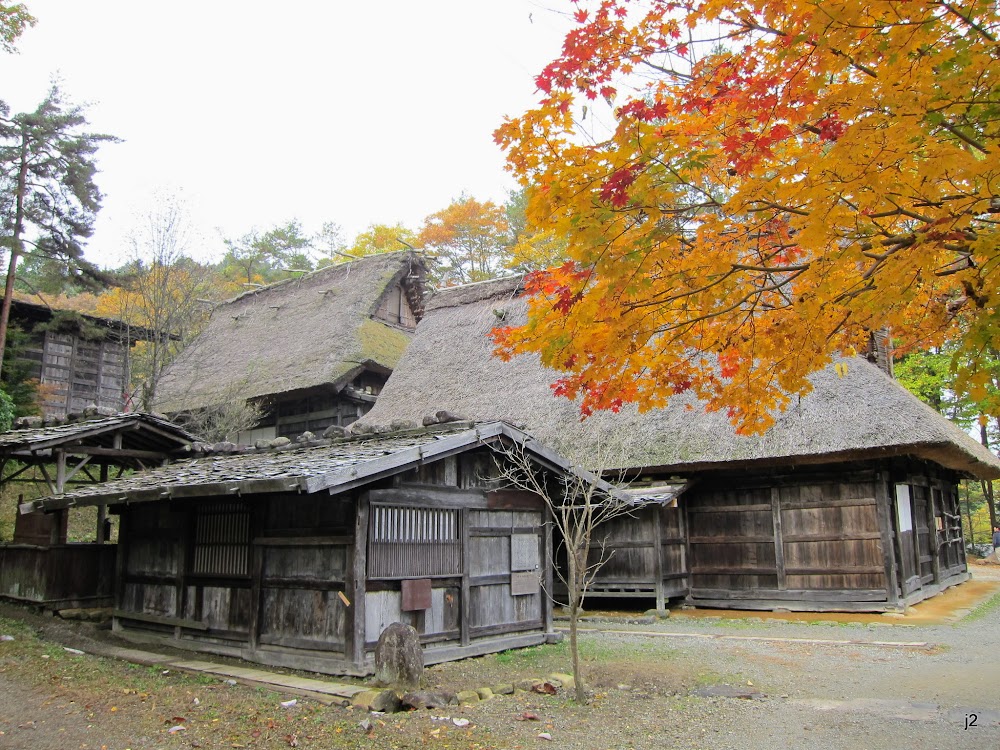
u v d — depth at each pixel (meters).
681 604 14.23
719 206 4.59
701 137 4.33
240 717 5.78
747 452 12.80
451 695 6.42
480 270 34.66
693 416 14.20
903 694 6.81
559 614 13.28
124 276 21.61
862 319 4.97
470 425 8.23
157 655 8.46
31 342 23.00
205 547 8.88
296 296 28.48
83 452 11.70
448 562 8.16
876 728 5.67
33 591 10.82
